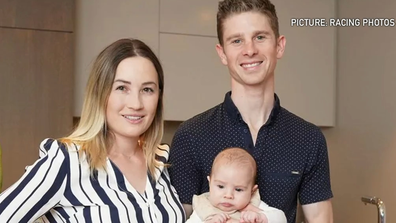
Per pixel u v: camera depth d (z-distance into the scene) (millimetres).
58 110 2742
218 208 1425
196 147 1473
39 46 2709
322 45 3521
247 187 1409
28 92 2691
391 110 2951
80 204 1283
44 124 2719
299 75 3469
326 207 1512
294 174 1455
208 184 1477
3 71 2645
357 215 3256
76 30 2918
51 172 1244
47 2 2725
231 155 1417
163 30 3129
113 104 1350
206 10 3236
